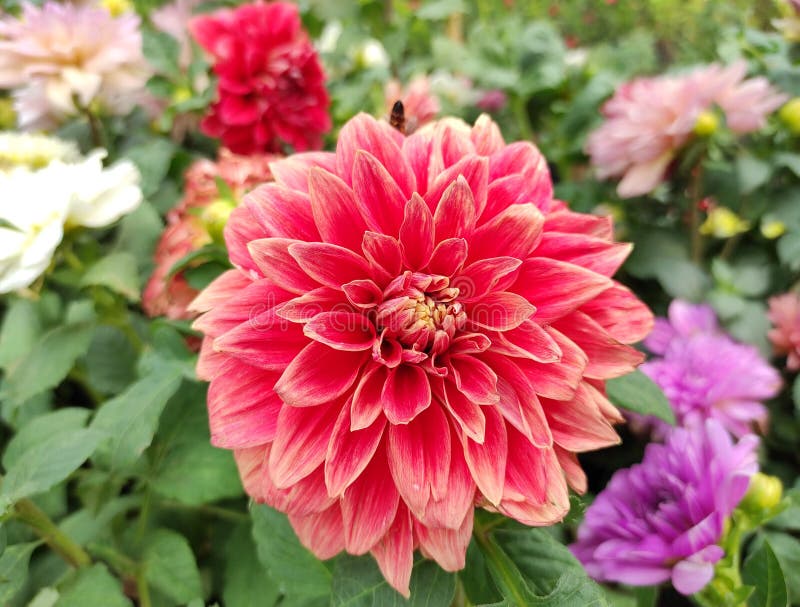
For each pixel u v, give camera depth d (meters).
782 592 0.20
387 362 0.18
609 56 0.42
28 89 0.37
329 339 0.17
